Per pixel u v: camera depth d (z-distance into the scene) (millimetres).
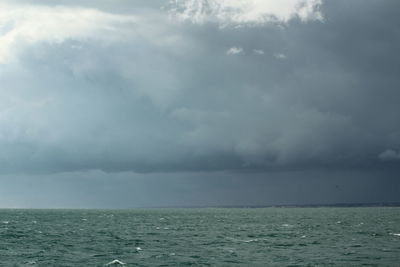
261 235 103250
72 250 72500
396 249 72875
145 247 76938
